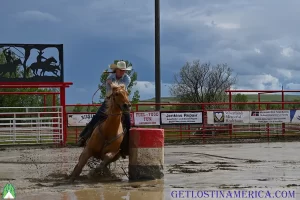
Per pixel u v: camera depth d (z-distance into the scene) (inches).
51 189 342.6
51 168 492.7
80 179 397.7
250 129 955.3
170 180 384.2
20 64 858.8
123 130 402.3
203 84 1737.2
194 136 940.0
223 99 1722.4
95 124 406.9
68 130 1008.9
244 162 520.1
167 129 986.1
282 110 975.0
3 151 758.5
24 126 916.6
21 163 546.6
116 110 380.5
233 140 931.3
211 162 526.3
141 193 319.3
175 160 557.6
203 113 941.2
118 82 401.1
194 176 405.1
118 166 491.2
